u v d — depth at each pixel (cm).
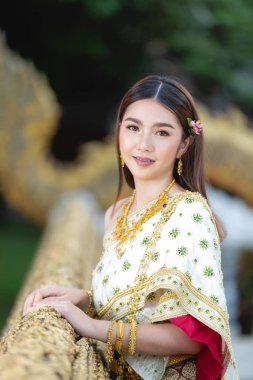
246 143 1189
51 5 1619
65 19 1647
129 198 299
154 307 248
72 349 226
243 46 1695
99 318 262
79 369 213
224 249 1165
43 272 455
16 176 1170
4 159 1152
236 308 852
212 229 250
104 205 1214
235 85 1739
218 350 238
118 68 1717
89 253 686
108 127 1839
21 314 298
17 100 1125
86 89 1825
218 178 1190
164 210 256
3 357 199
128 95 269
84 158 1261
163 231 252
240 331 780
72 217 883
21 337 219
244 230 1170
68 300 274
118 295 254
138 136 264
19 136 1147
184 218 250
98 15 1561
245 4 1688
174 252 243
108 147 1224
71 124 1853
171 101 262
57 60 1716
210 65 1661
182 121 265
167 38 1658
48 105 1144
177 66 1764
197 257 241
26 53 1711
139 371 250
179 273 238
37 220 1215
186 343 240
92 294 274
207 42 1659
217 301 236
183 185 274
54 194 1190
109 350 248
